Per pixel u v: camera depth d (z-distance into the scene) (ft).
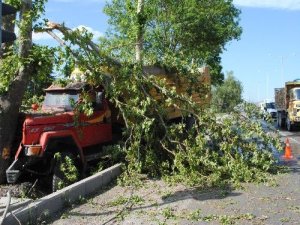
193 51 119.03
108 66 42.32
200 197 34.04
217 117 41.96
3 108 37.17
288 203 31.71
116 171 40.60
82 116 41.47
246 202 32.27
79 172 40.60
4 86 37.11
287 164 48.01
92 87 43.04
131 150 40.16
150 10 77.15
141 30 72.54
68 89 43.70
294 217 28.43
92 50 41.11
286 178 40.22
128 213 30.35
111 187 37.99
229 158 40.45
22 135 37.01
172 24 112.37
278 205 31.27
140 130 40.34
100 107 43.98
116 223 28.25
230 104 44.27
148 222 28.22
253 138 42.42
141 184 38.60
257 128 42.29
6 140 37.01
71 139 39.55
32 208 28.40
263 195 34.17
